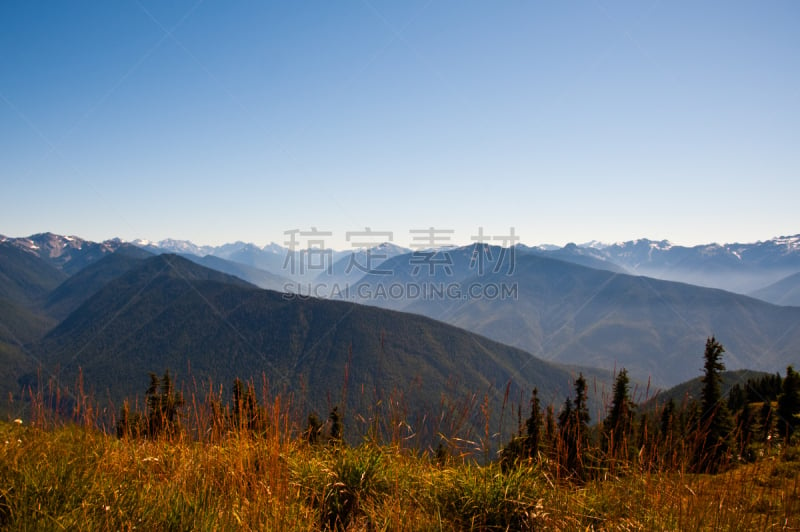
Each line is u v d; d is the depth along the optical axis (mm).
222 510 4273
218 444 5582
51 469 4539
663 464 5586
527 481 5125
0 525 3779
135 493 4312
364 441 5578
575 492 5391
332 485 5090
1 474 4402
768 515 4828
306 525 4344
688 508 4922
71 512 3885
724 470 5719
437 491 5160
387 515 4723
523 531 4797
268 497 4543
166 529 3846
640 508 5047
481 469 5301
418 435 5465
